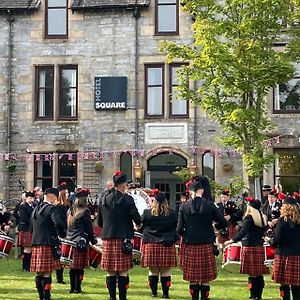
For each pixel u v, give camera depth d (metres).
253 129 19.17
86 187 25.41
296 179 24.48
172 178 25.41
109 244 11.52
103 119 25.61
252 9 18.88
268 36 19.67
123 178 11.66
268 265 11.93
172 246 12.23
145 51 25.62
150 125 25.36
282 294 11.17
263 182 24.47
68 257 12.65
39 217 11.67
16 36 26.20
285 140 24.55
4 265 17.94
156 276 12.43
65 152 25.78
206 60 18.72
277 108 24.81
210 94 20.16
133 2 25.62
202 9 21.67
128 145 25.41
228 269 13.51
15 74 26.12
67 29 26.16
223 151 24.78
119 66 25.72
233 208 18.36
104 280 14.87
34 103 26.05
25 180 25.75
